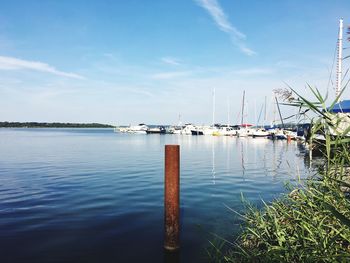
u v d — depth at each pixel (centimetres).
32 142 5572
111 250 681
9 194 1237
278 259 465
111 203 1085
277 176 1723
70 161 2520
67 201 1113
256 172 1903
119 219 896
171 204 655
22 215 932
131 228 820
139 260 634
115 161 2541
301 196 559
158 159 2714
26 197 1180
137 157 2909
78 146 4575
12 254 656
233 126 8344
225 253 635
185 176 1750
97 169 2019
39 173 1834
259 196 1193
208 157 2986
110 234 775
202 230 792
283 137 6072
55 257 644
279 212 657
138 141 6194
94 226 833
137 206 1044
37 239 739
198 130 8862
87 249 684
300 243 493
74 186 1413
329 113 397
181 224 845
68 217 913
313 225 477
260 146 4616
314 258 415
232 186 1423
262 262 500
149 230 805
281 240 502
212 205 1055
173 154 652
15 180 1581
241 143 5425
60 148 4122
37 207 1029
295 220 552
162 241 732
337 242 462
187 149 4066
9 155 3050
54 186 1416
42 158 2769
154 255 656
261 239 575
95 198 1162
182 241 723
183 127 10469
